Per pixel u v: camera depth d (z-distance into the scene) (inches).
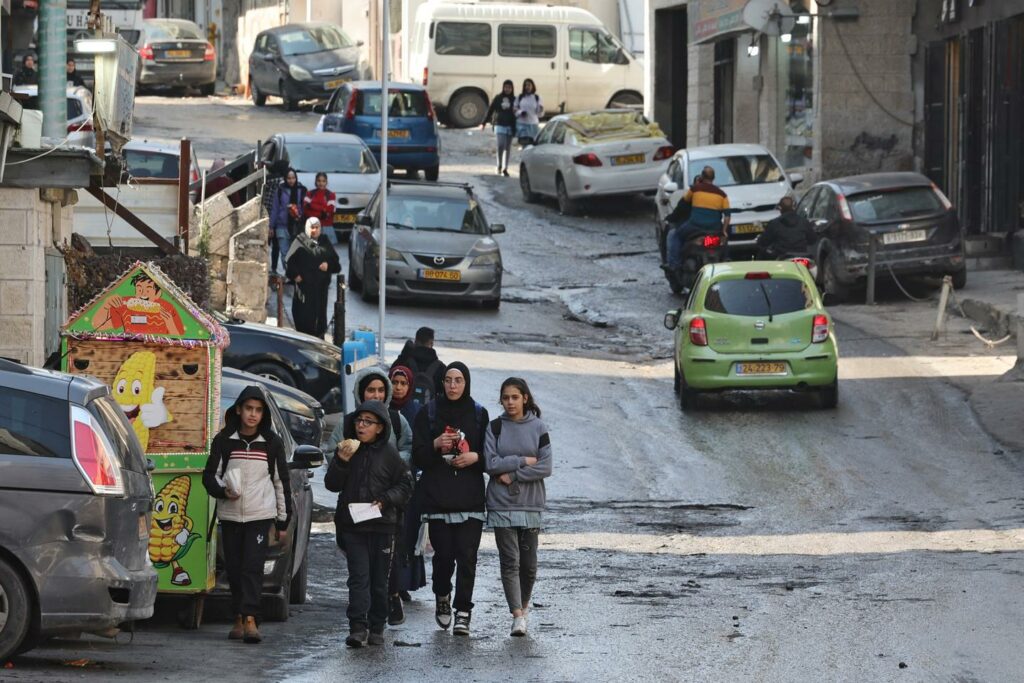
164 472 1253.1
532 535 1252.5
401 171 4680.1
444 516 1236.5
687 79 4992.6
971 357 2591.0
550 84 5378.9
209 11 6988.2
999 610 1288.1
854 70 3922.2
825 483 1915.6
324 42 5733.3
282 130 5196.9
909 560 1520.7
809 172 4018.2
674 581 1470.2
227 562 1210.6
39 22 1796.3
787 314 2330.2
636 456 2090.3
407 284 3127.5
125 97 1881.2
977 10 3476.9
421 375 1640.0
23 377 999.0
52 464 982.4
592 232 4116.6
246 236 2837.1
